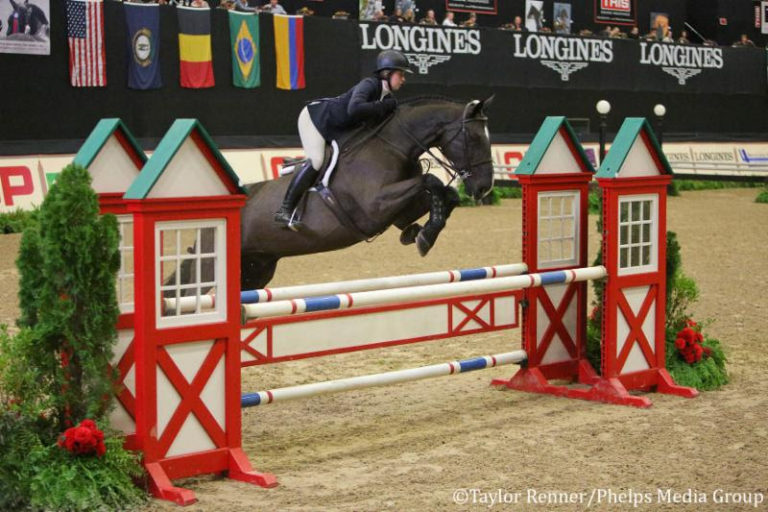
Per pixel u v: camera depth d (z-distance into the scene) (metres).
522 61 36.53
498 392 10.49
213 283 7.33
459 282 9.57
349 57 32.12
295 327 8.65
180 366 7.13
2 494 6.38
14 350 6.50
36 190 25.38
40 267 6.67
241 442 8.27
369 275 18.05
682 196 37.19
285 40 30.64
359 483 7.25
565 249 11.45
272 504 6.77
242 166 29.70
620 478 7.30
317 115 9.72
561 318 10.63
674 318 11.05
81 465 6.54
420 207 9.88
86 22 26.23
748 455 7.91
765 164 42.38
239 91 29.75
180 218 7.02
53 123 25.95
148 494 6.89
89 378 6.64
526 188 10.29
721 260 20.45
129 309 7.42
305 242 9.75
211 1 32.72
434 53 34.19
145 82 27.44
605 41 38.94
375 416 9.50
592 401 10.02
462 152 9.75
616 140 10.08
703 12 45.88
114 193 7.49
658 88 40.78
